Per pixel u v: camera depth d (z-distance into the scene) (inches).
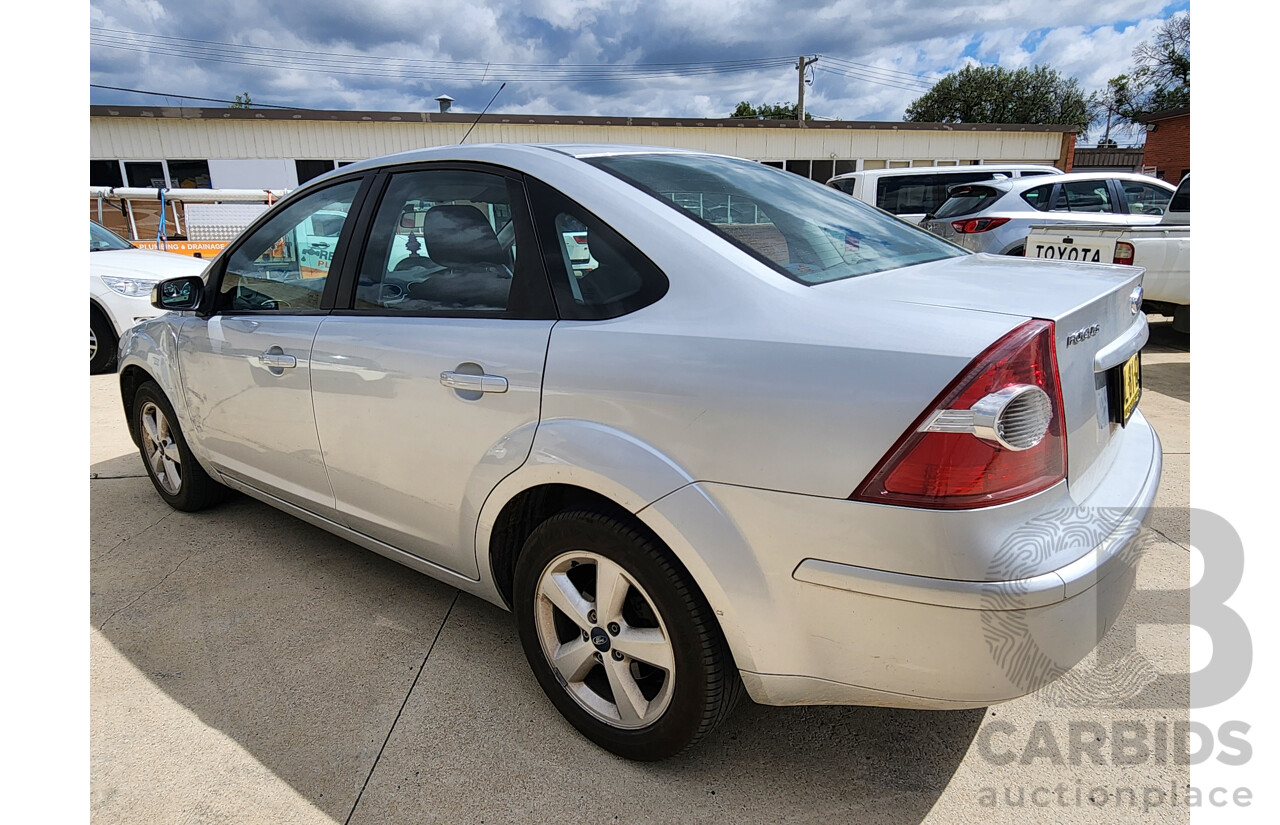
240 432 113.7
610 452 67.5
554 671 80.5
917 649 56.9
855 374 57.0
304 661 94.3
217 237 470.6
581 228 75.7
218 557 121.8
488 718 83.7
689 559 64.0
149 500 146.3
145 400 136.5
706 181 86.4
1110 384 70.4
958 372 53.7
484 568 84.4
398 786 74.0
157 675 91.6
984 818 69.4
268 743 80.0
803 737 80.3
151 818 70.2
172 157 653.9
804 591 59.8
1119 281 70.8
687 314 66.7
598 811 70.7
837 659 60.7
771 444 59.6
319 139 681.6
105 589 112.0
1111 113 1707.7
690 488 63.4
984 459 53.6
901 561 55.4
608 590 72.7
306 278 102.3
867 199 438.3
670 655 69.7
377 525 96.3
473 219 84.7
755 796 72.2
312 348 97.0
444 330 82.4
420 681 90.2
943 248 91.4
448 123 706.8
